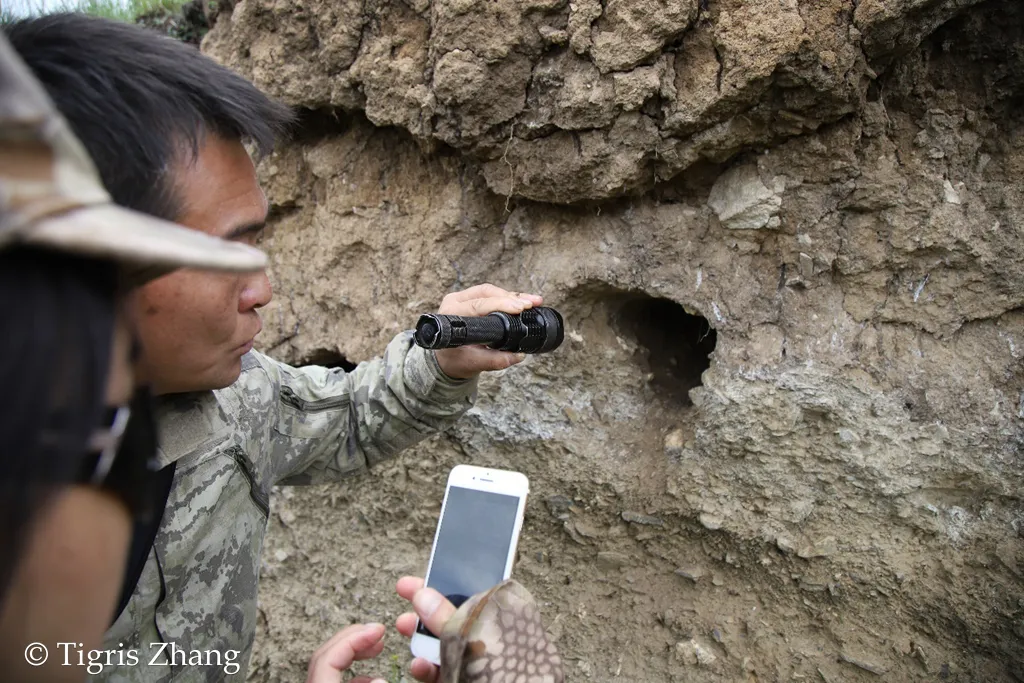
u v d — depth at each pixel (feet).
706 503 6.13
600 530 6.68
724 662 6.23
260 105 3.49
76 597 2.05
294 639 7.61
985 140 5.56
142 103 2.84
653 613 6.53
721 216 5.87
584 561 6.82
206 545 4.13
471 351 4.61
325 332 7.57
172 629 3.97
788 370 5.74
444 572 4.03
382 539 7.46
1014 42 5.25
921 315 5.64
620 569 6.68
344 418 4.97
